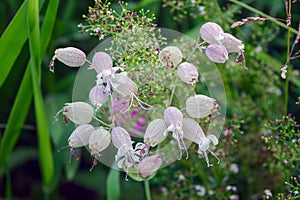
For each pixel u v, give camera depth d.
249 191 0.48
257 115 0.47
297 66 0.52
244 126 0.46
